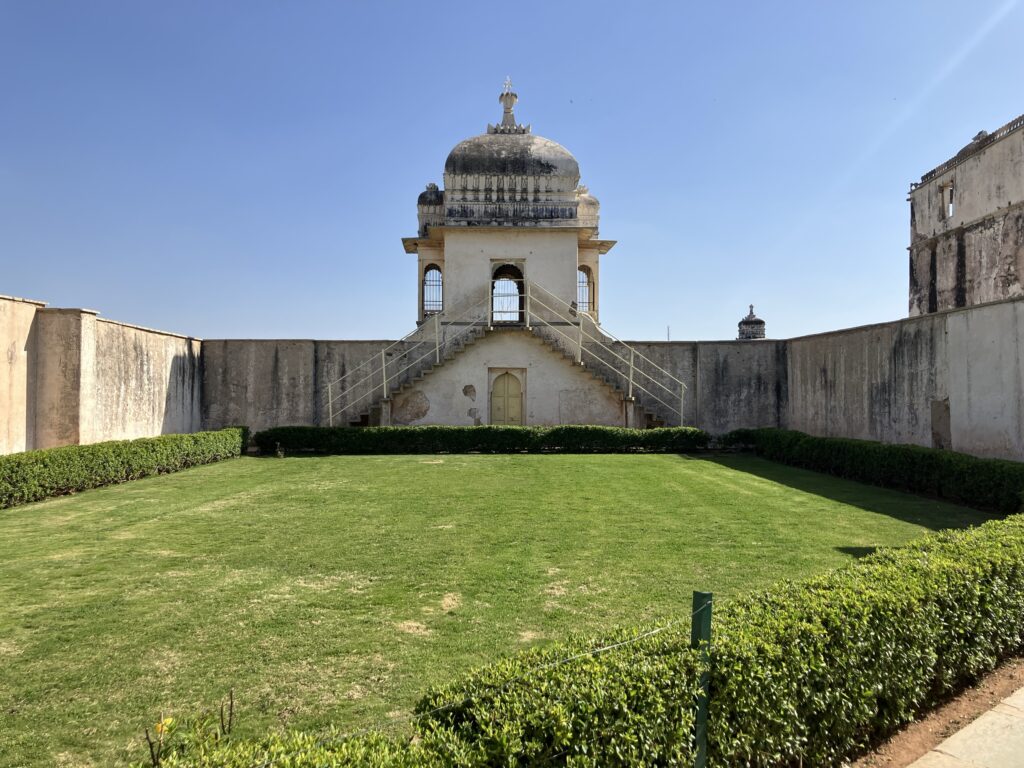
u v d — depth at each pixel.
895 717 4.45
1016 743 4.29
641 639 3.71
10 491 11.37
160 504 11.62
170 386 20.30
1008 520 7.08
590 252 27.53
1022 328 12.73
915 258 31.94
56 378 15.26
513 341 22.67
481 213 23.52
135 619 6.01
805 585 4.77
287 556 8.05
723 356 23.00
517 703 3.04
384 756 2.67
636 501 11.51
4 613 6.18
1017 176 24.78
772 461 18.06
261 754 2.68
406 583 6.96
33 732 4.18
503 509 10.80
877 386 17.38
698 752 3.40
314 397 22.73
